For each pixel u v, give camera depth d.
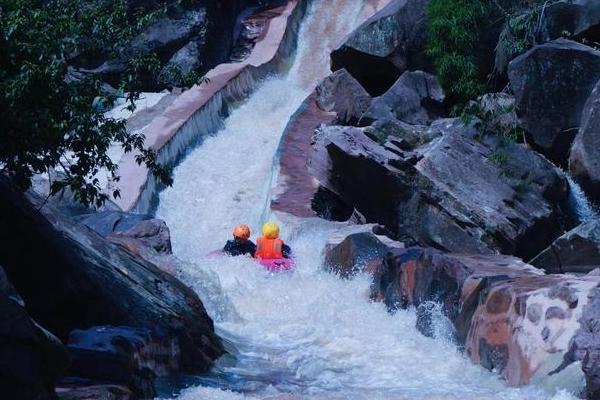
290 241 21.83
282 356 12.55
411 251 14.82
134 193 24.31
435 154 23.31
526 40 27.44
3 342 7.05
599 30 27.12
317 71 36.00
